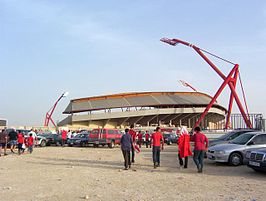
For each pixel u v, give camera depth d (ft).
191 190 33.19
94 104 348.59
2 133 78.69
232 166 55.88
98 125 330.75
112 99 354.13
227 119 220.02
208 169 51.90
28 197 29.58
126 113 327.26
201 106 364.99
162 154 86.63
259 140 57.62
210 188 34.32
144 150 102.53
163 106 354.74
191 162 63.67
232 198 29.25
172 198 29.25
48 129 243.60
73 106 347.97
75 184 36.47
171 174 45.42
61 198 29.19
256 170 46.47
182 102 355.36
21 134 83.15
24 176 42.50
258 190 33.22
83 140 126.00
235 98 264.11
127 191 32.53
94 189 33.55
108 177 41.98
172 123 370.53
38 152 90.89
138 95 362.74
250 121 132.36
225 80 266.57
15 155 79.87
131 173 46.16
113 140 120.37
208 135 124.06
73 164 58.34
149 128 282.77
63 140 129.39
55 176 42.55
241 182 38.42
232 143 59.36
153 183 37.47
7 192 31.86
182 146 53.83
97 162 62.44
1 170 48.83
